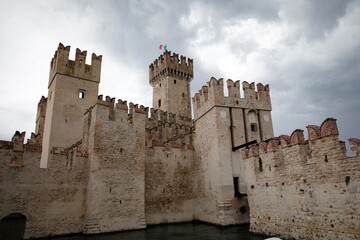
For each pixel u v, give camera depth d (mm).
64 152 26594
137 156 30234
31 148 24812
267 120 36438
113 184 27641
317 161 18000
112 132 29047
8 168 23125
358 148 16828
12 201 22781
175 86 62000
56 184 25328
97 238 24234
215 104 33500
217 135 32531
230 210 30500
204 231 27906
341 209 15977
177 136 41750
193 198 36281
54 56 41938
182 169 36469
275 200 21594
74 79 39688
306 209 18453
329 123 17312
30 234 23047
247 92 36219
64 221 24969
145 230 28312
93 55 42625
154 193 33094
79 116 38594
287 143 20906
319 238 17188
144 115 32281
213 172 32781
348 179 15773
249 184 25281
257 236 23359
